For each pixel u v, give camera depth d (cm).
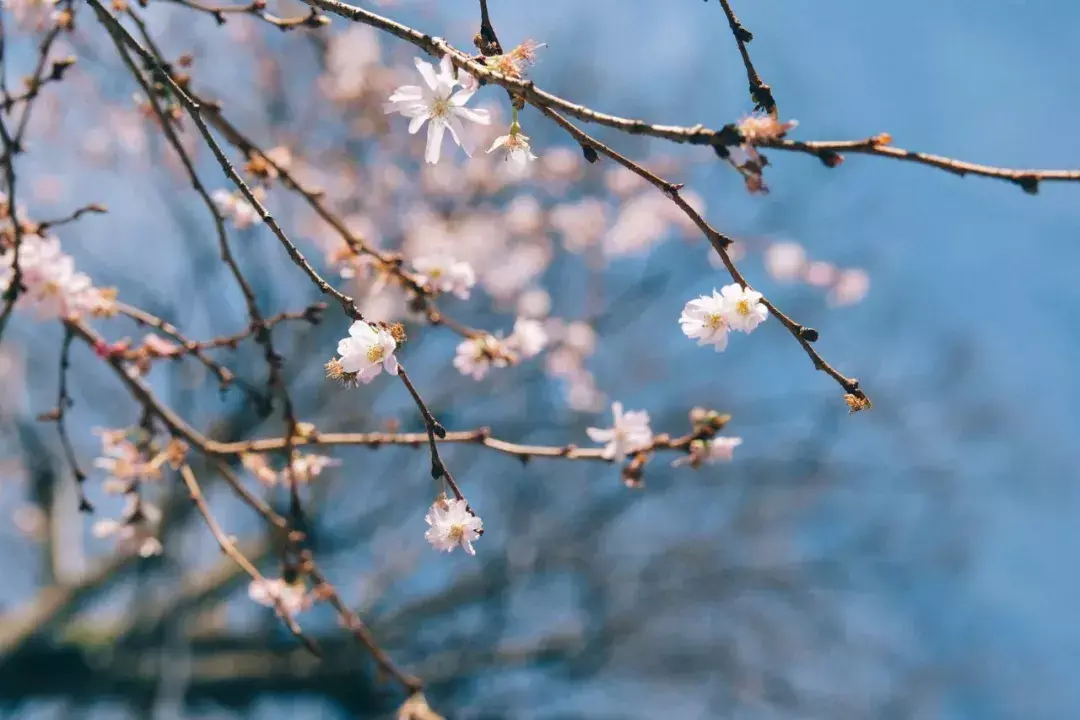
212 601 793
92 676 735
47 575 741
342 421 781
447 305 803
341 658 800
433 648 869
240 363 738
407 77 742
